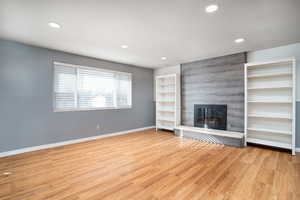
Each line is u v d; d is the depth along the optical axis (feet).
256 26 7.91
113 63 15.46
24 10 6.41
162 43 10.34
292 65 10.01
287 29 8.25
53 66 11.59
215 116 14.03
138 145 12.01
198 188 6.11
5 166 8.08
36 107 10.80
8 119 9.73
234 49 11.63
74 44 10.49
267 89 11.44
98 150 10.77
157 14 6.77
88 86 13.66
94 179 6.80
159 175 7.17
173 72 17.71
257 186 6.23
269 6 6.13
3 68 9.57
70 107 12.55
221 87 13.65
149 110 19.19
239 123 12.64
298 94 10.34
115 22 7.49
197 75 15.34
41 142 11.02
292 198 5.47
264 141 10.94
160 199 5.43
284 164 8.36
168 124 18.39
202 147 11.48
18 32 8.59
